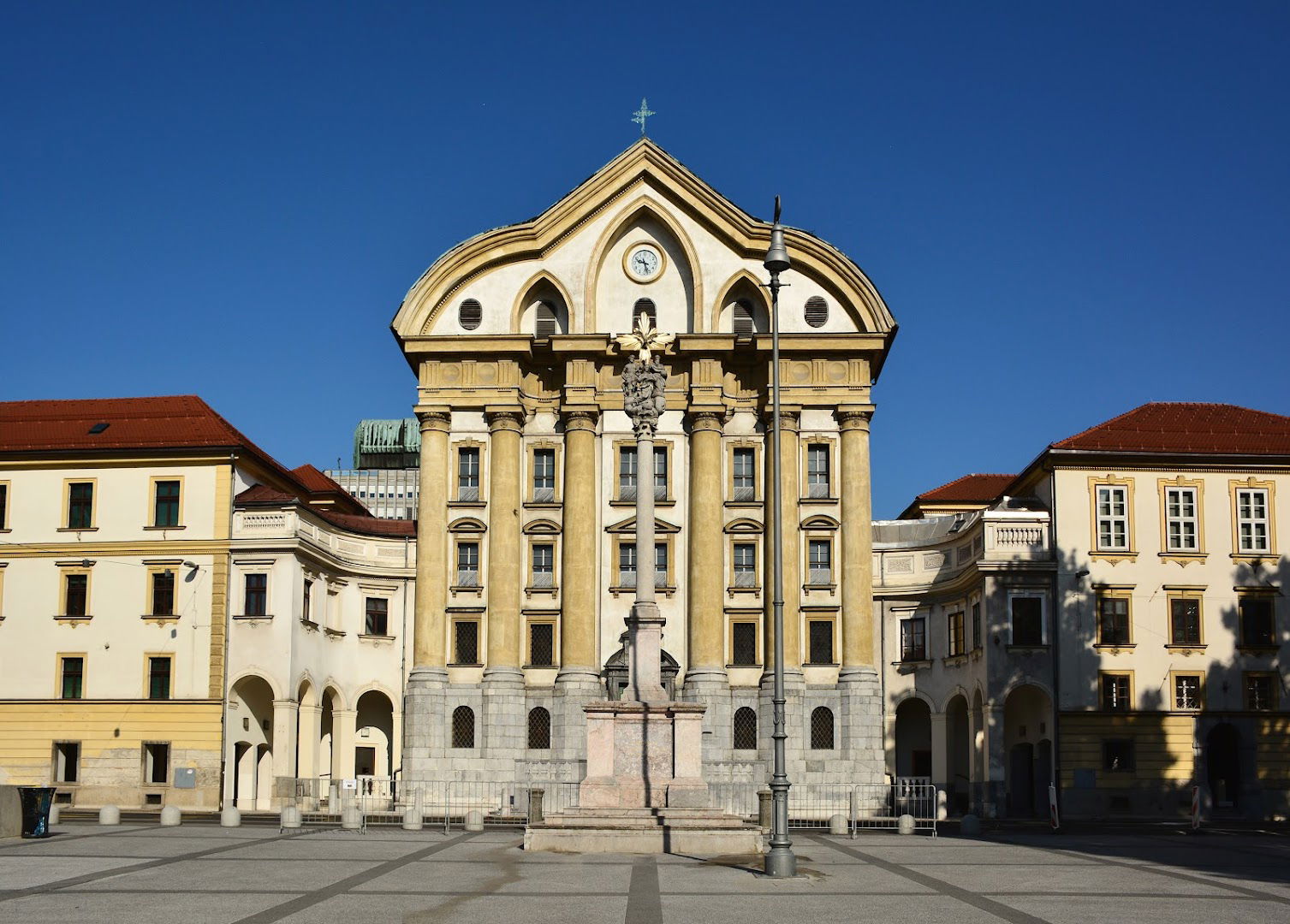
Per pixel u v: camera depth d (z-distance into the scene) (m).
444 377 77.00
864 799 71.56
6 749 71.69
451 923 25.77
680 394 77.00
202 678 70.88
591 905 28.47
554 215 77.62
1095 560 71.19
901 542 81.50
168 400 78.50
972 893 31.22
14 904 28.19
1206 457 71.94
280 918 26.27
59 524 73.44
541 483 77.19
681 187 77.94
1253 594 71.38
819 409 76.69
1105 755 69.56
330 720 77.81
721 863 37.88
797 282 77.81
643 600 45.22
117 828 52.31
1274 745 70.25
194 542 72.12
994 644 70.25
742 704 74.31
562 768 72.25
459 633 75.25
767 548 75.81
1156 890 32.22
